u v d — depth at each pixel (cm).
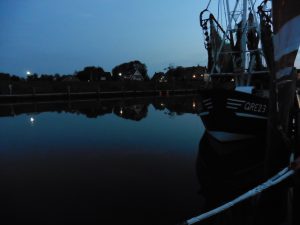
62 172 935
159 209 663
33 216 627
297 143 555
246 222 555
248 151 1163
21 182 842
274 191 525
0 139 1477
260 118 1187
